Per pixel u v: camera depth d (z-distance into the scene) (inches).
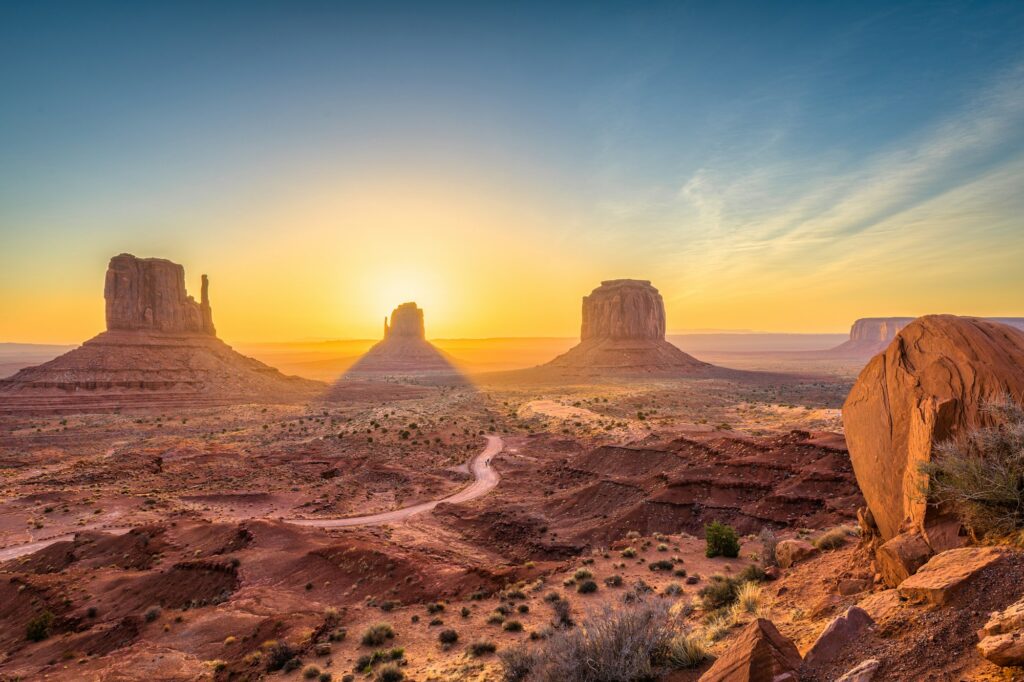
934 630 233.5
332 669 704.4
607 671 339.3
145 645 905.5
